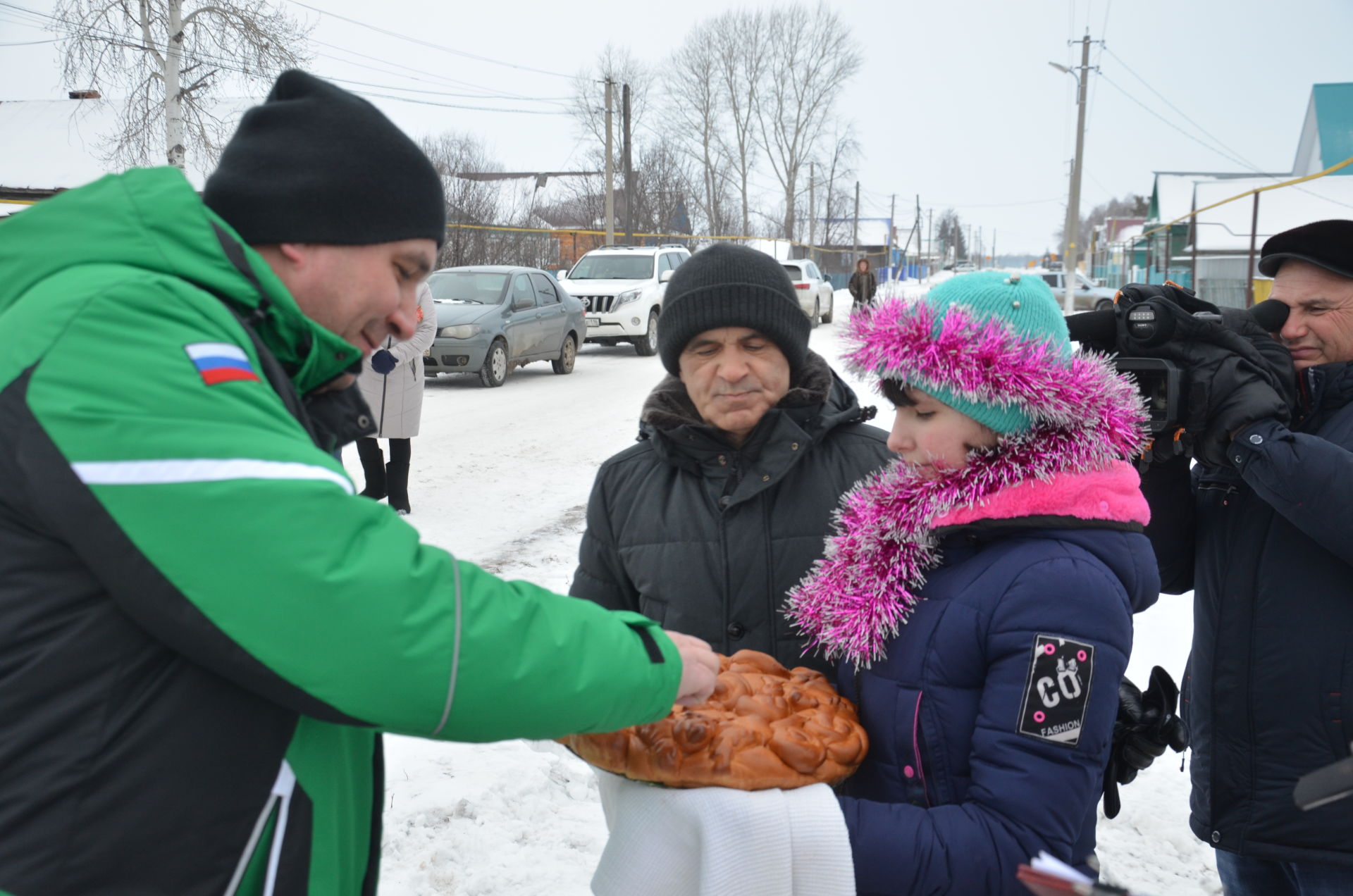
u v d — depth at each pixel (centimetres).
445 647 97
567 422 988
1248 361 172
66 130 2311
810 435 173
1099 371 140
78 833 94
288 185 107
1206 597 186
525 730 103
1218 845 182
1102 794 162
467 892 251
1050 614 129
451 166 3509
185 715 97
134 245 99
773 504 175
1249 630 176
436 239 119
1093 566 132
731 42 5503
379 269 113
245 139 111
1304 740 171
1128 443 138
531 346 1324
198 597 91
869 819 129
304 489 94
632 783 136
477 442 882
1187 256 2084
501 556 539
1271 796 174
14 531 94
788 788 130
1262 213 1720
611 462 190
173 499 91
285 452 95
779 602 173
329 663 93
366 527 98
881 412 880
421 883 253
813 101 5556
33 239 100
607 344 1753
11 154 2261
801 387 180
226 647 92
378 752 123
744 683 144
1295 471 161
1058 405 131
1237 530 180
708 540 175
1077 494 133
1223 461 175
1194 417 174
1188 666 208
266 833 102
